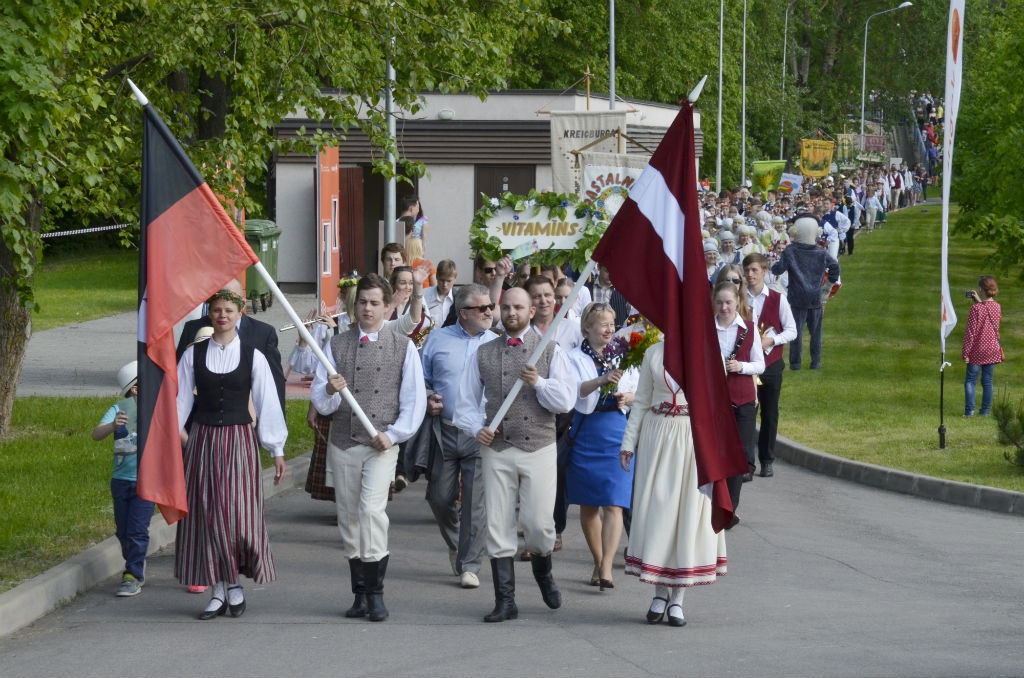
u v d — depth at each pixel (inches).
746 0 2578.7
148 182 341.1
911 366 903.1
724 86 2576.3
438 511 405.7
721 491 335.3
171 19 638.5
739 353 470.0
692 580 339.6
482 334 403.5
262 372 352.5
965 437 632.4
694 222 343.9
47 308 1248.2
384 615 350.3
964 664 304.7
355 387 351.3
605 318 386.6
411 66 683.4
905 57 3772.1
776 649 319.0
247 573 353.7
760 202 1663.4
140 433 336.5
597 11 2047.2
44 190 495.5
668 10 2206.0
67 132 535.5
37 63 441.4
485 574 410.3
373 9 669.3
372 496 348.8
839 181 2335.1
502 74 711.7
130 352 938.7
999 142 1065.5
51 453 557.6
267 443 352.2
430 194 1443.2
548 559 357.7
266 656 315.9
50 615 355.9
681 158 345.7
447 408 399.9
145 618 353.1
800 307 887.1
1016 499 501.0
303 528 474.6
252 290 1173.7
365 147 1405.0
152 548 433.4
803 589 384.8
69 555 394.9
